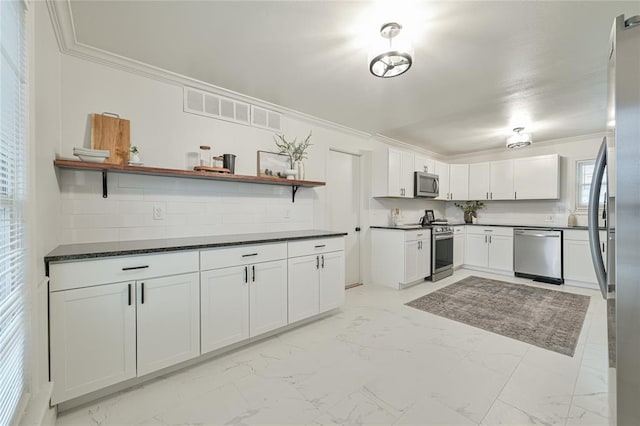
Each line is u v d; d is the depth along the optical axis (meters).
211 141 2.70
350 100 2.99
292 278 2.63
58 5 1.58
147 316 1.81
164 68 2.33
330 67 2.31
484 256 5.07
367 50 2.06
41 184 1.43
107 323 1.67
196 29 1.82
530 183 4.77
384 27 1.78
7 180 0.97
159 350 1.86
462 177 5.54
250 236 2.67
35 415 1.05
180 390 1.79
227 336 2.18
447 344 2.39
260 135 3.06
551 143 4.77
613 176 0.89
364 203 4.38
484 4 1.58
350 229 4.24
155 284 1.84
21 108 1.10
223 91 2.73
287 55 2.13
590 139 4.44
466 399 1.70
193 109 2.59
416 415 1.57
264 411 1.61
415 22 1.74
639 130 0.81
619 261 0.84
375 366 2.06
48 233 1.61
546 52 2.07
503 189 5.07
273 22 1.75
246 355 2.22
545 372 1.97
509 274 4.80
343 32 1.85
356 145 4.20
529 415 1.57
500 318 2.95
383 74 2.07
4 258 0.92
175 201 2.50
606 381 1.86
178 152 2.50
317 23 1.76
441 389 1.79
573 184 4.58
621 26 0.83
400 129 4.05
